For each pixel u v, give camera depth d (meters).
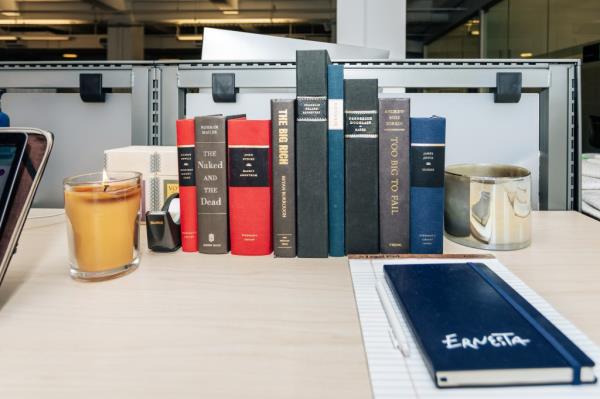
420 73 0.97
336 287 0.53
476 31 4.30
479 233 0.69
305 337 0.41
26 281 0.55
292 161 0.65
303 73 0.64
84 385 0.33
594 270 0.59
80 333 0.42
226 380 0.34
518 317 0.42
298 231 0.65
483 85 0.97
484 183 0.68
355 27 2.10
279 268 0.61
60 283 0.55
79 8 6.82
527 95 0.98
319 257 0.65
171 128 1.02
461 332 0.39
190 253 0.68
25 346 0.39
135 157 0.83
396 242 0.66
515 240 0.68
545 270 0.59
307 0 6.42
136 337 0.41
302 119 0.64
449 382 0.33
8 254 0.48
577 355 0.34
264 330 0.42
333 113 0.64
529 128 0.99
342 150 0.65
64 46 7.53
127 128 1.04
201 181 0.66
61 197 1.06
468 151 0.99
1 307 0.48
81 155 1.05
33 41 7.54
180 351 0.39
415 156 0.64
